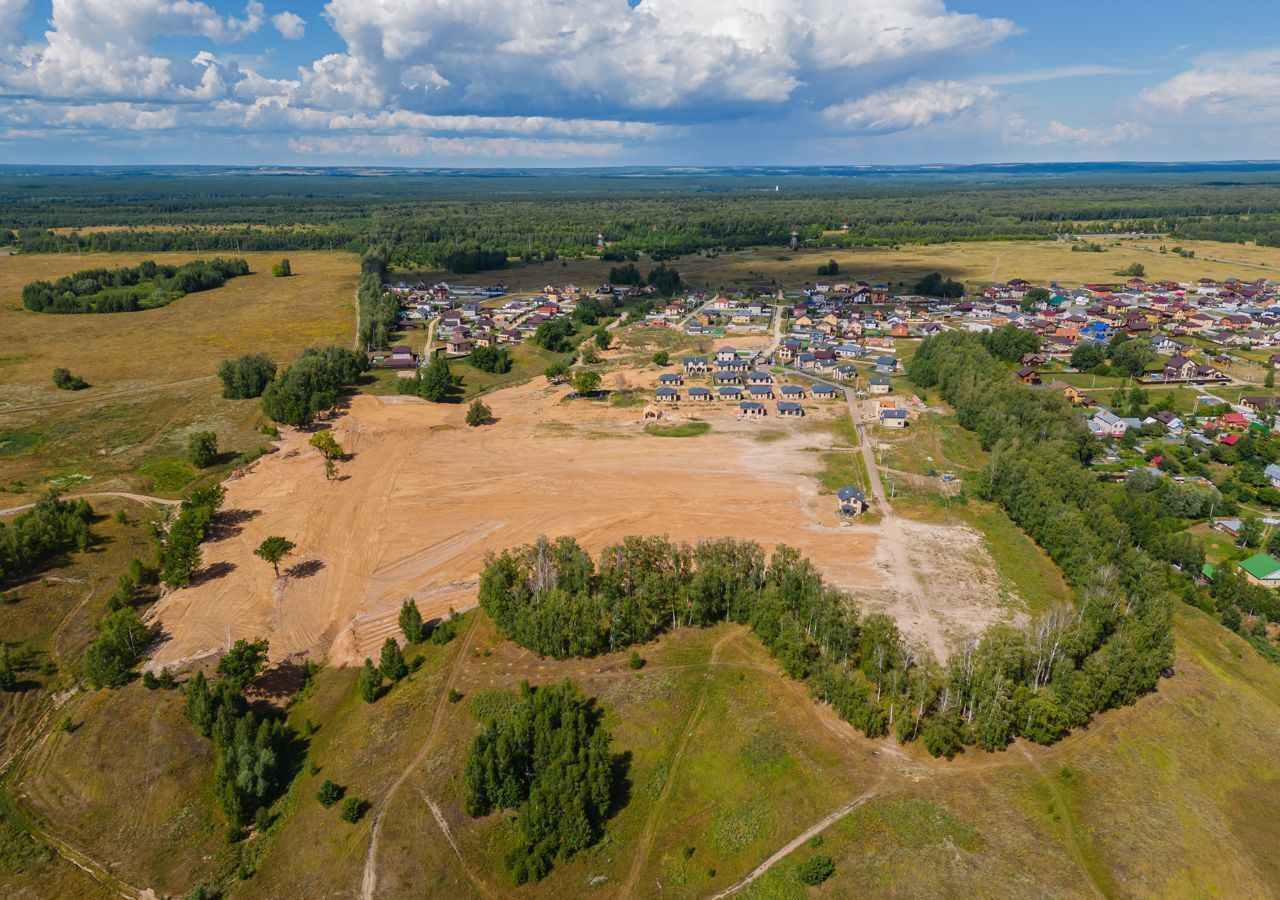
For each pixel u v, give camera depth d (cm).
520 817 6825
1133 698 8231
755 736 7762
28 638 9619
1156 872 6350
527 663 9019
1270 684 8975
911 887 6197
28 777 7850
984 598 10644
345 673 9319
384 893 6481
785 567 10044
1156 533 11825
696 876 6588
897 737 7738
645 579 9788
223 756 7725
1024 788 7125
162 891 6819
